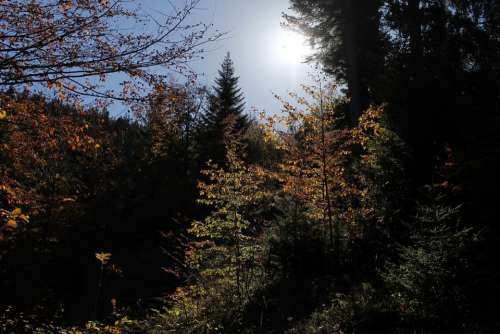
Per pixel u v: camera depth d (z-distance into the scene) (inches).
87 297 949.2
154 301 841.5
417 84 477.4
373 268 437.7
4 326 426.0
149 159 1227.9
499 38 516.7
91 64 197.0
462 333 275.7
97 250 1059.3
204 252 490.0
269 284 478.3
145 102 219.0
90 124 244.1
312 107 495.8
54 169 425.7
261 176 519.8
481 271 302.0
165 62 204.2
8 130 236.2
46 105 231.1
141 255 1097.4
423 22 563.2
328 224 504.4
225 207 479.8
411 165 448.1
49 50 193.9
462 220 388.2
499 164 383.9
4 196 293.1
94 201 1021.2
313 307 395.5
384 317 307.0
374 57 679.7
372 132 579.5
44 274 868.0
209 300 474.9
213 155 1243.2
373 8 689.6
